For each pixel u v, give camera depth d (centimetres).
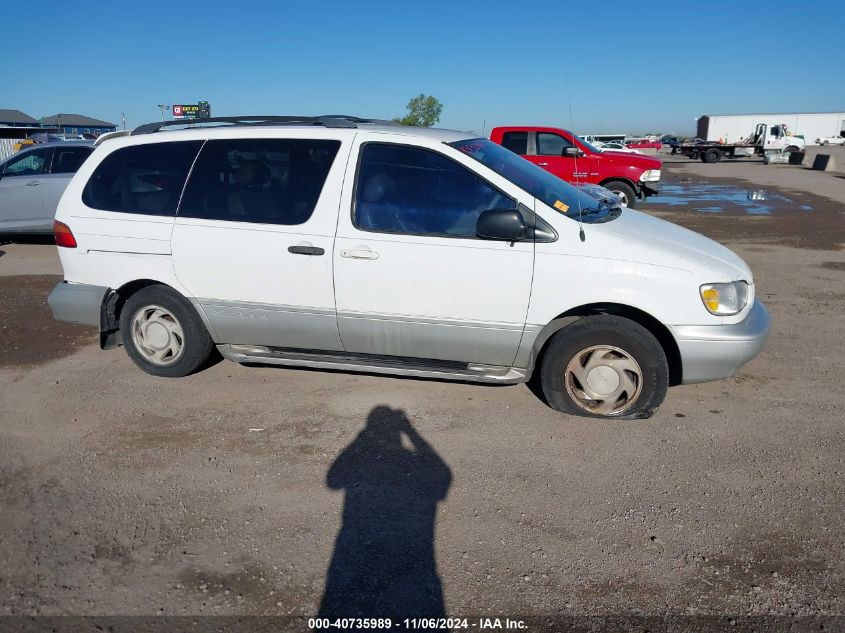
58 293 496
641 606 271
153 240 467
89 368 536
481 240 411
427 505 342
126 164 484
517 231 395
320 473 374
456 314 420
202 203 462
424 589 282
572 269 401
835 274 845
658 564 295
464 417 439
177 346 493
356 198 431
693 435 412
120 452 398
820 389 482
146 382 503
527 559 300
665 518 328
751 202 1708
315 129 450
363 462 385
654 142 6481
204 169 465
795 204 1648
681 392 479
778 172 3019
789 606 269
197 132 473
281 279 443
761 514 331
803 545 307
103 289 486
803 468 373
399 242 420
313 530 322
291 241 437
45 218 1058
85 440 413
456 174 420
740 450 394
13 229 1049
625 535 315
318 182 439
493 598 276
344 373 516
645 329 410
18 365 546
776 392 477
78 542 313
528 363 427
